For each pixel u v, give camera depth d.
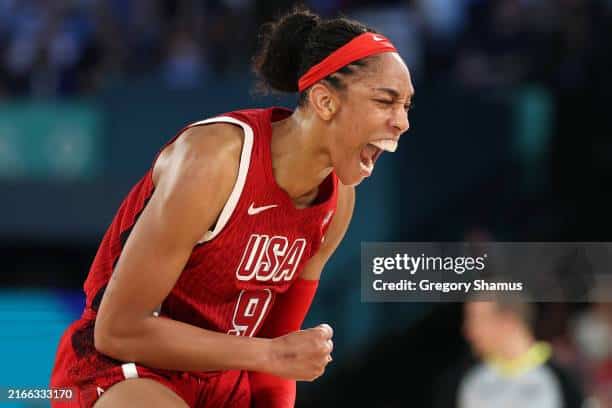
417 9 18.33
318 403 15.91
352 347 15.83
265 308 6.95
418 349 15.91
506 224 16.19
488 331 11.24
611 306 12.59
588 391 12.34
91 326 6.75
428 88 16.16
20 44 19.83
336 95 6.23
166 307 6.68
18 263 18.30
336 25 6.36
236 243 6.40
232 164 6.21
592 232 16.78
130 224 6.56
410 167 15.88
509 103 16.52
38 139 17.22
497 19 18.30
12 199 17.25
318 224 6.70
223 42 18.83
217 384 7.08
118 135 17.02
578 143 17.53
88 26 19.61
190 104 16.80
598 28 18.08
